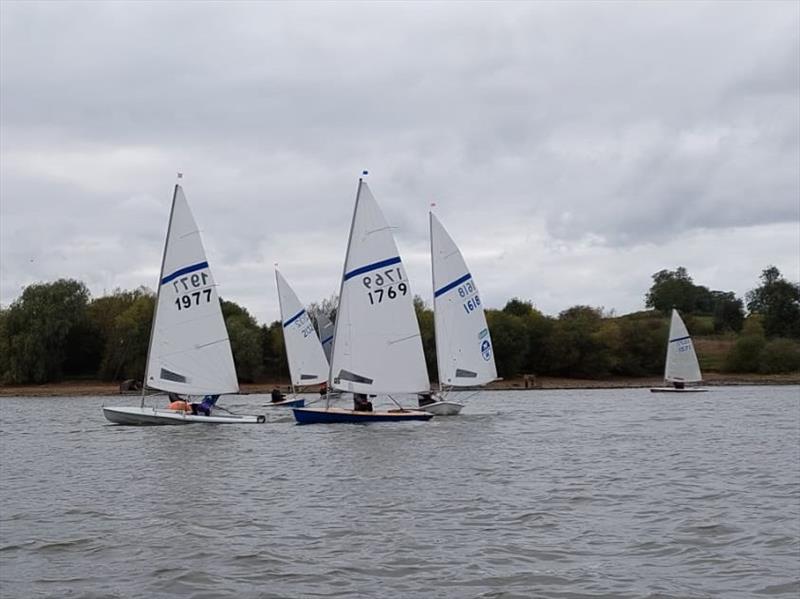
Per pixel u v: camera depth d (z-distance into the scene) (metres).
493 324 106.00
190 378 42.56
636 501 21.25
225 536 17.33
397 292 42.38
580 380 110.56
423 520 18.81
